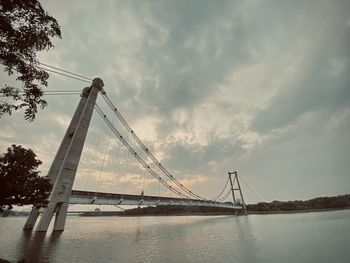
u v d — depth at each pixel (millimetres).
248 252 20875
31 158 13508
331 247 22156
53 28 8602
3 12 7535
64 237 29062
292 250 21406
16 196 12484
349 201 146750
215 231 41719
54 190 32062
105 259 17781
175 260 17797
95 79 44000
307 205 145625
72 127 42156
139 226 58219
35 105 9211
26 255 18219
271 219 77938
